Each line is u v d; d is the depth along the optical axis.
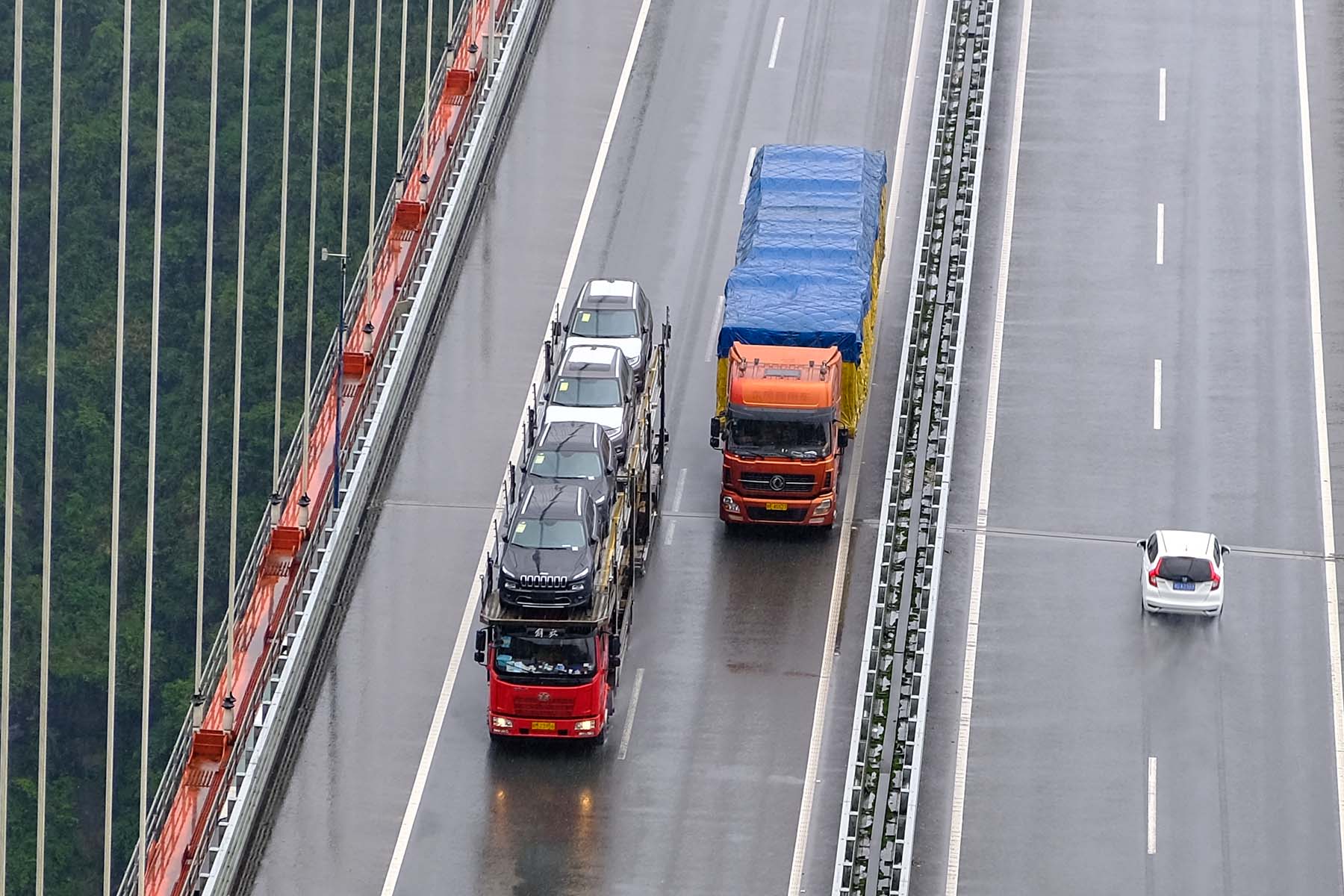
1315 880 198.75
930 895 195.38
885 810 189.62
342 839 198.88
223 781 196.25
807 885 194.88
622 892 193.00
